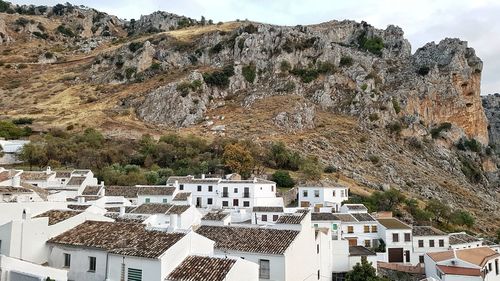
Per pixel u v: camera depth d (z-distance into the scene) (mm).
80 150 150625
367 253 76625
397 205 126250
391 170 172250
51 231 40031
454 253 66875
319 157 163875
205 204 112438
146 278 33812
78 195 95812
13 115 199750
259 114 196375
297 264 46250
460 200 170875
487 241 102000
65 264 38438
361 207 103125
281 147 155125
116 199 95625
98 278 36125
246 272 35188
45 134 170125
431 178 180250
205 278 32781
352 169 163250
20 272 32688
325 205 109125
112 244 36844
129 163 151875
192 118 196875
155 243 35781
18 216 42656
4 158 147750
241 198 110125
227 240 47688
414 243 85062
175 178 119875
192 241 36938
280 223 50625
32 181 103938
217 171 139625
